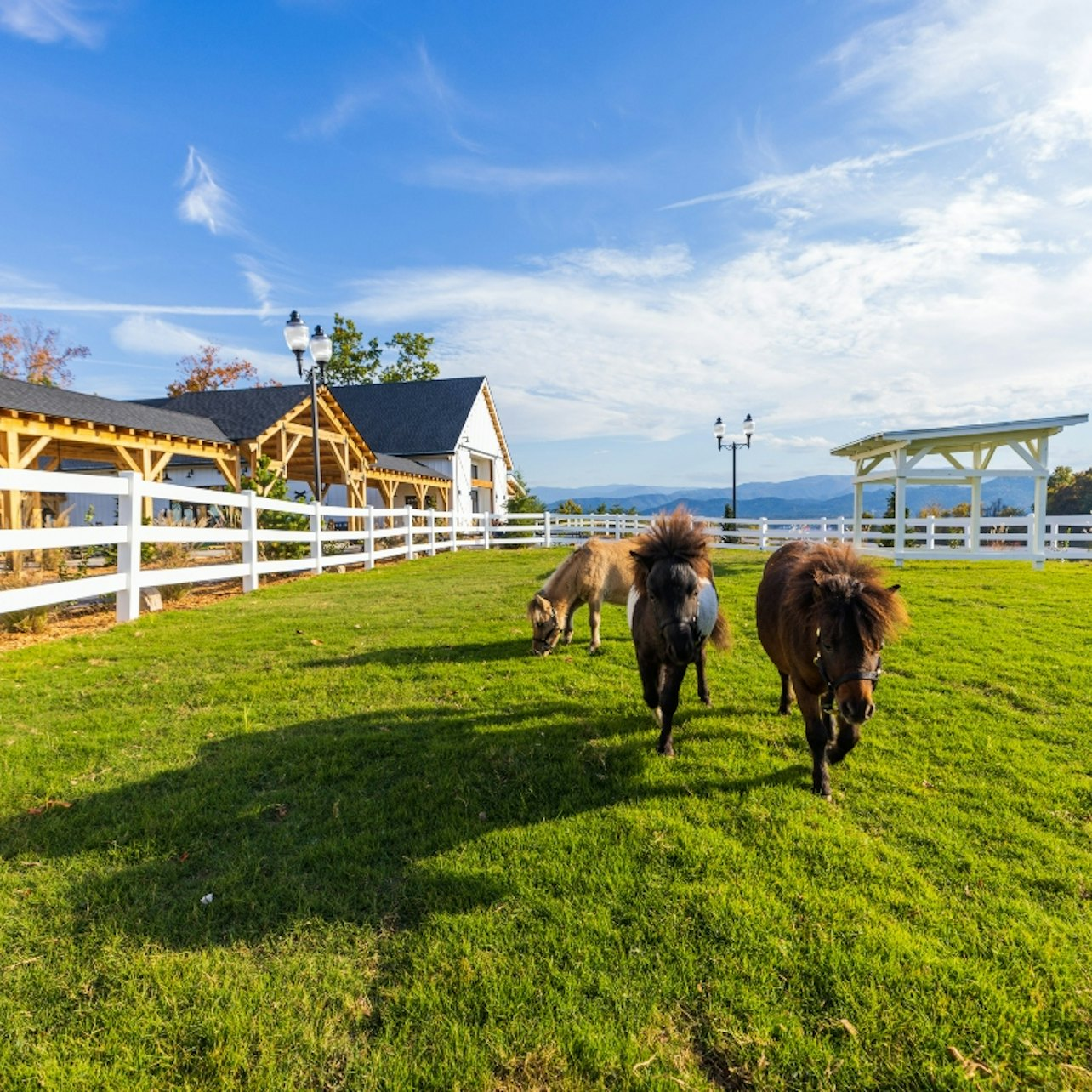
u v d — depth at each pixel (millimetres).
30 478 5988
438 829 3148
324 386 18047
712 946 2379
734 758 3992
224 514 13008
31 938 2422
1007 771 3807
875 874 2805
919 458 13234
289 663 5949
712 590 4539
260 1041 2000
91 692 5031
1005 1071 1910
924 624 7469
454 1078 1878
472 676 5594
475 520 29656
